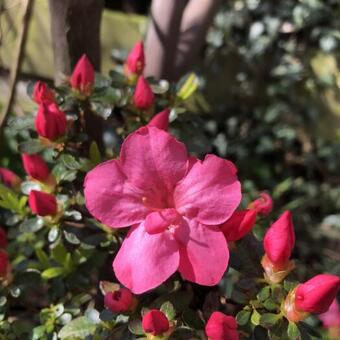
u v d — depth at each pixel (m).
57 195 0.14
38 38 0.27
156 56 0.20
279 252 0.11
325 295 0.10
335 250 0.30
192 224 0.11
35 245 0.16
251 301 0.11
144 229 0.11
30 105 0.26
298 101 0.31
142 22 0.28
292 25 0.30
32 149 0.14
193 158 0.11
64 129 0.14
